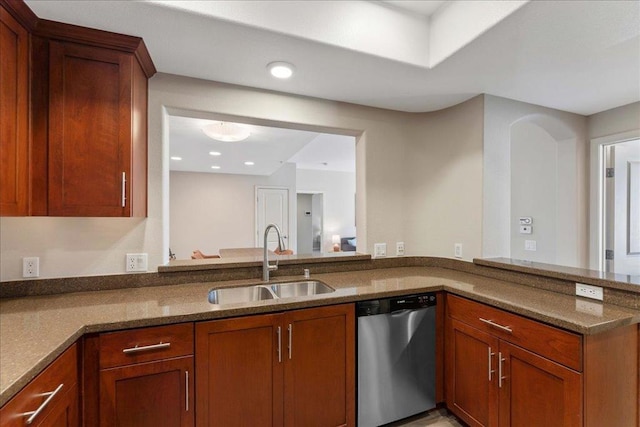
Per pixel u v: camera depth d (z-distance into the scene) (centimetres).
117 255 191
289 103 229
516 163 332
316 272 240
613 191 274
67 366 119
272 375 161
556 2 130
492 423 168
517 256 329
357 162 269
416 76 200
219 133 306
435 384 203
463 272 244
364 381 182
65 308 152
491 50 168
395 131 268
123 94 161
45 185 149
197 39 159
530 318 149
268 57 177
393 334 190
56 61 150
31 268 176
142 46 165
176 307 153
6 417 88
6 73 132
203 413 147
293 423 165
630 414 144
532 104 251
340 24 165
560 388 135
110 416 133
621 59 179
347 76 200
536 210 312
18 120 139
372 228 260
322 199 847
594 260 275
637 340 146
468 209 243
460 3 166
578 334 129
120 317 138
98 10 137
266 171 654
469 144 242
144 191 191
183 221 657
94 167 157
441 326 205
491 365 169
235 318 153
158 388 140
